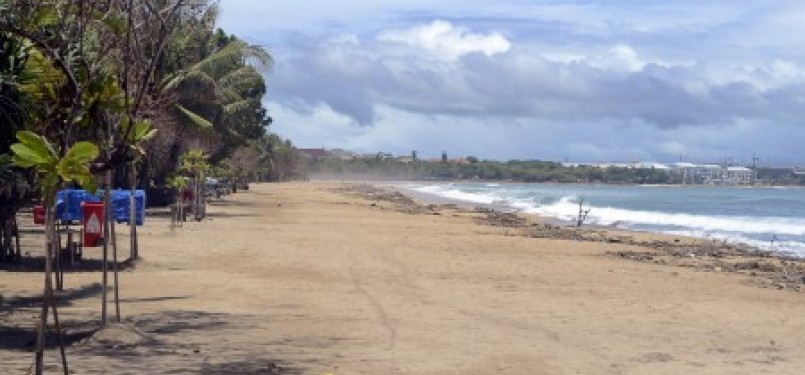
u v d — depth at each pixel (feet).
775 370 38.78
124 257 76.69
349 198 289.74
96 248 81.25
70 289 57.00
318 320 48.29
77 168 21.42
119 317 43.34
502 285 67.62
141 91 25.62
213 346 39.78
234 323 46.39
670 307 58.44
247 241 99.55
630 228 176.04
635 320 52.08
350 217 167.02
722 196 459.73
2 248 67.77
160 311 49.60
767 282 78.95
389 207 230.89
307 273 71.20
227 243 95.71
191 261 76.59
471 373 35.83
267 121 212.84
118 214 75.31
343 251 91.86
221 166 245.45
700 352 42.65
